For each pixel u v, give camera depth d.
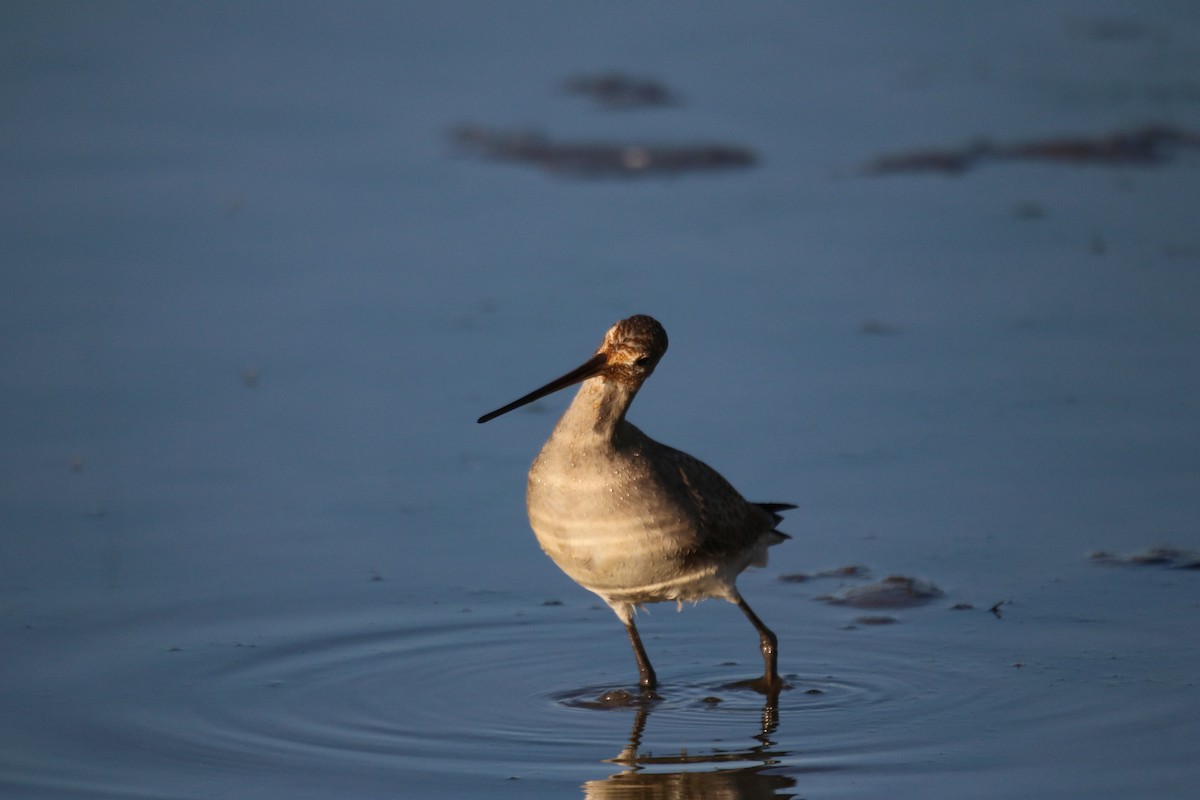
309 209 21.19
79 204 21.27
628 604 10.19
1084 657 10.30
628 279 18.34
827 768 8.88
